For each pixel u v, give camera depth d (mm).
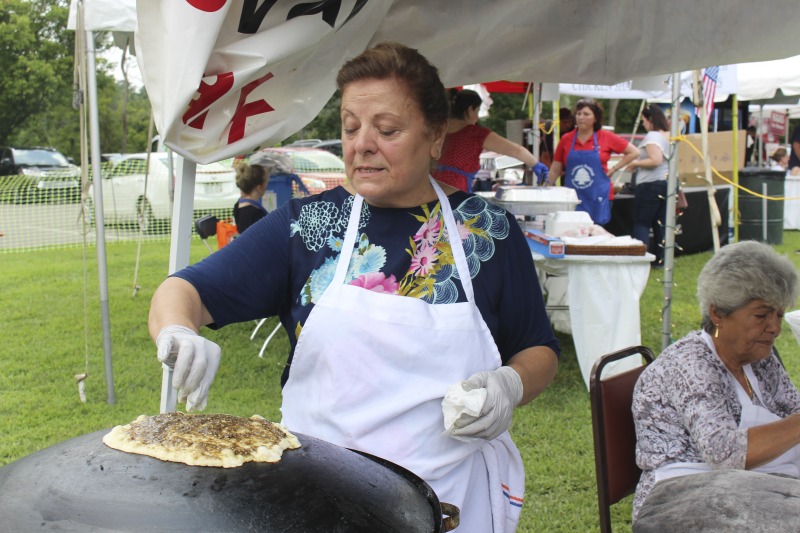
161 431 1171
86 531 953
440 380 1555
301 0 1888
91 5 4145
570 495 3445
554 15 2398
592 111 7039
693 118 10234
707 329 2205
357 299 1561
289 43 1870
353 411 1537
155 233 11594
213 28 1700
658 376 2172
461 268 1623
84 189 4750
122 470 1065
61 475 1063
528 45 2459
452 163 4723
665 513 1847
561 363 5414
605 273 4477
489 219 1701
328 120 24656
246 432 1203
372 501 1139
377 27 2211
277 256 1659
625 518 3252
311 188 11258
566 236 4699
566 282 5805
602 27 2441
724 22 2365
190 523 970
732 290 2035
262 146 2066
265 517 1009
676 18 2389
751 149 12570
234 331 6461
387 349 1530
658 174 7773
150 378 5223
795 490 1793
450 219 1661
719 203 9969
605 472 2221
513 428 4227
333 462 1221
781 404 2250
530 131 8633
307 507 1052
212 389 4973
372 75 1501
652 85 3592
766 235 10242
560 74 2619
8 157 19203
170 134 1824
